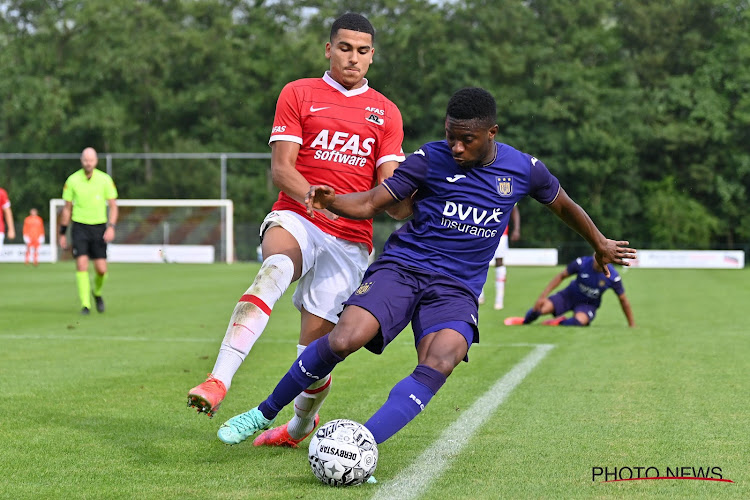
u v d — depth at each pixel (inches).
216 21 4298.7
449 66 3998.5
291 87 374.6
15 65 4175.7
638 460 337.7
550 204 343.9
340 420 307.1
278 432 367.2
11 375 557.0
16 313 1024.9
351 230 374.6
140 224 3125.0
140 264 2827.3
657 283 1870.1
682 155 4010.8
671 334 819.4
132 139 4237.2
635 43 4274.1
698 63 4101.9
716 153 3961.6
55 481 306.0
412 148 4033.0
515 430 392.8
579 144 3882.9
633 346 721.0
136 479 309.4
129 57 4173.2
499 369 588.1
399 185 327.3
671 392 493.4
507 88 3971.5
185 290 1475.1
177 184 3964.1
